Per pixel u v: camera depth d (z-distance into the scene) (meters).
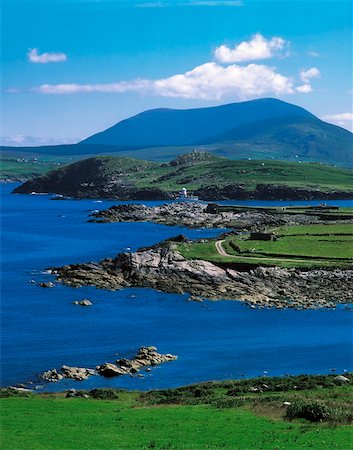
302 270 161.88
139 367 98.38
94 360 102.81
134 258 167.88
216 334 117.81
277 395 74.75
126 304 141.38
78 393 80.81
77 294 150.88
